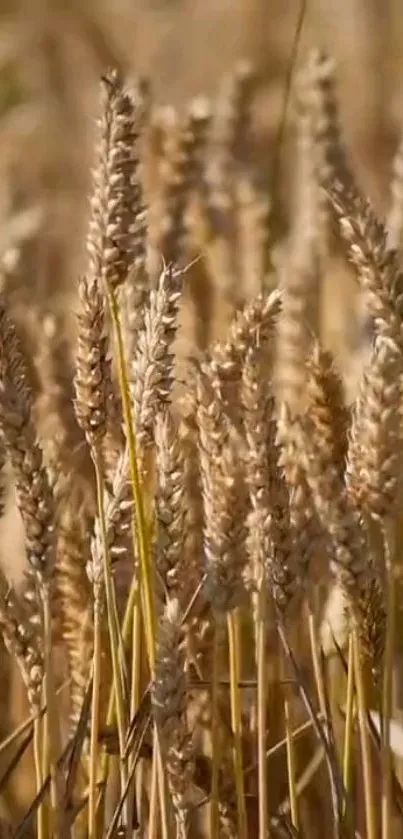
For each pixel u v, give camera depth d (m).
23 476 0.85
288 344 1.19
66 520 1.00
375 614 0.87
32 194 2.30
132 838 0.93
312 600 0.96
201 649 1.00
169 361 0.87
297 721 1.05
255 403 0.86
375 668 0.88
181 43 2.94
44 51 2.76
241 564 0.87
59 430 1.10
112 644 0.90
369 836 0.90
